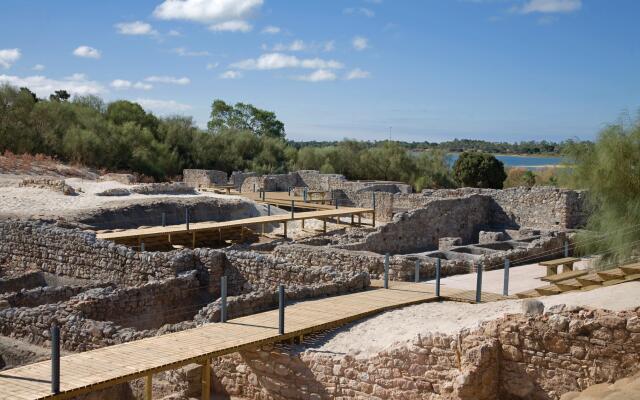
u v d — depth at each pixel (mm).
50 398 9609
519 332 11344
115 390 13133
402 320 14000
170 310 18000
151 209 35719
